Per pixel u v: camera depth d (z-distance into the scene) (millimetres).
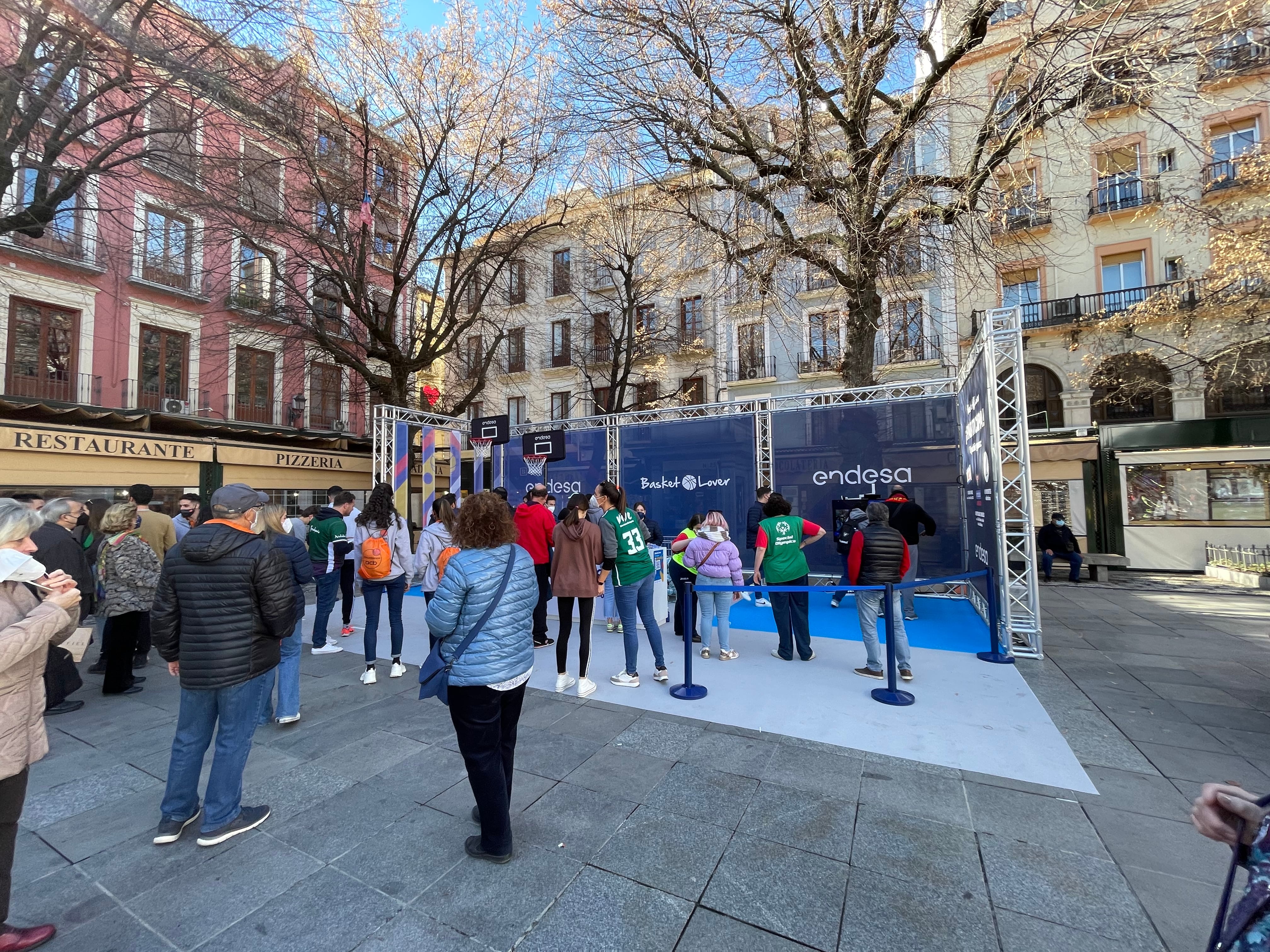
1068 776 2963
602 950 1845
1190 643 5719
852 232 7887
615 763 3164
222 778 2496
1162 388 14180
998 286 16125
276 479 15867
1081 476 12328
